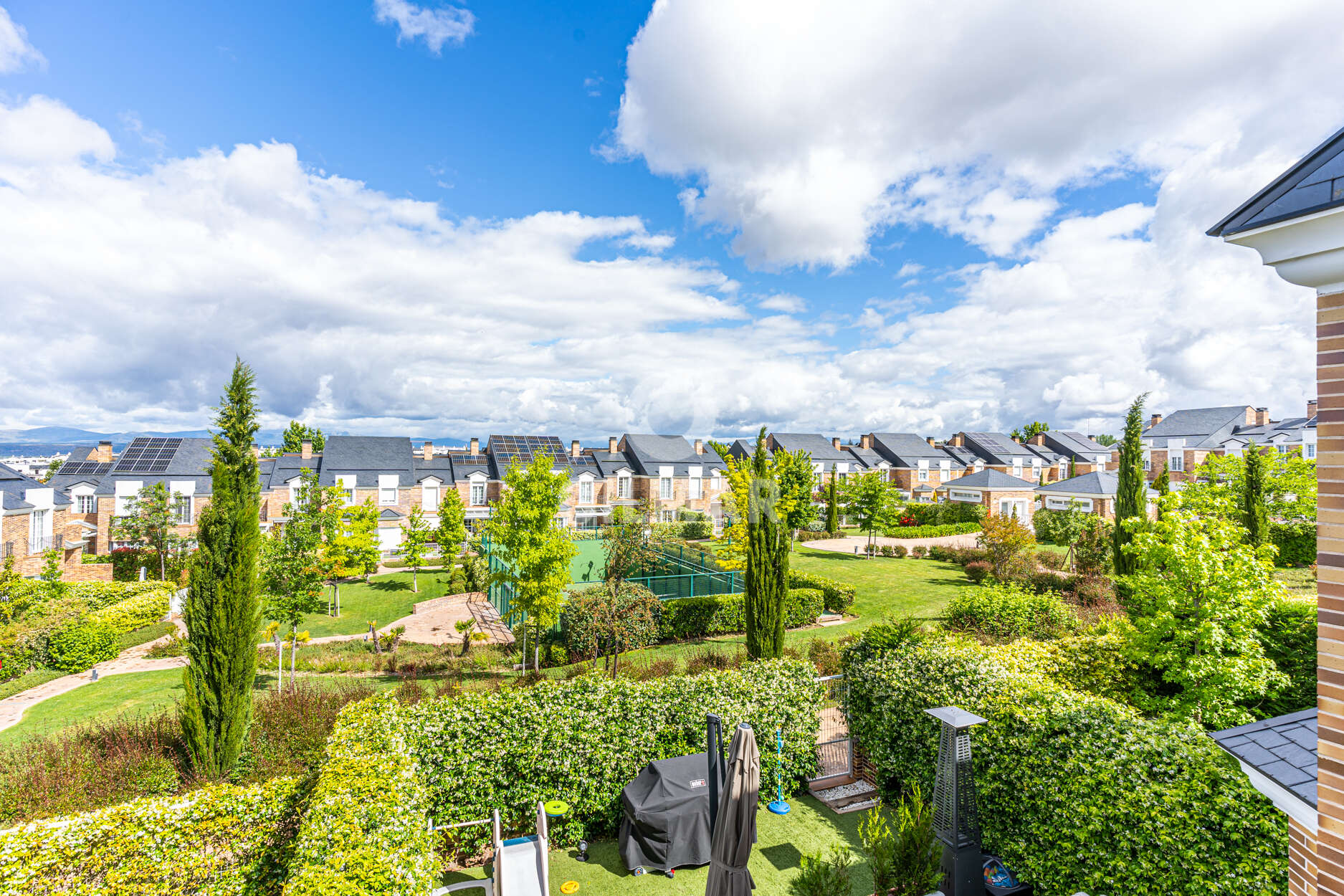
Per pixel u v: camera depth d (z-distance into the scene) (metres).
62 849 8.06
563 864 9.98
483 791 10.34
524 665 20.62
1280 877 6.33
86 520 46.69
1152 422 77.81
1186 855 7.10
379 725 10.08
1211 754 7.38
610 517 51.41
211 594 11.26
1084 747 8.47
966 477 57.38
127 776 10.86
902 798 11.49
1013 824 9.32
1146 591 12.92
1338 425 3.87
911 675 11.75
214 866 8.47
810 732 12.31
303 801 8.69
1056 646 13.85
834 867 8.76
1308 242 3.73
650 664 20.47
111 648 22.20
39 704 16.94
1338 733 3.89
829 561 40.78
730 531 29.67
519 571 21.22
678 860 9.71
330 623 29.56
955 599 21.34
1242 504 27.11
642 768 10.95
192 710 11.04
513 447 60.97
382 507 51.72
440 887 9.26
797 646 22.69
